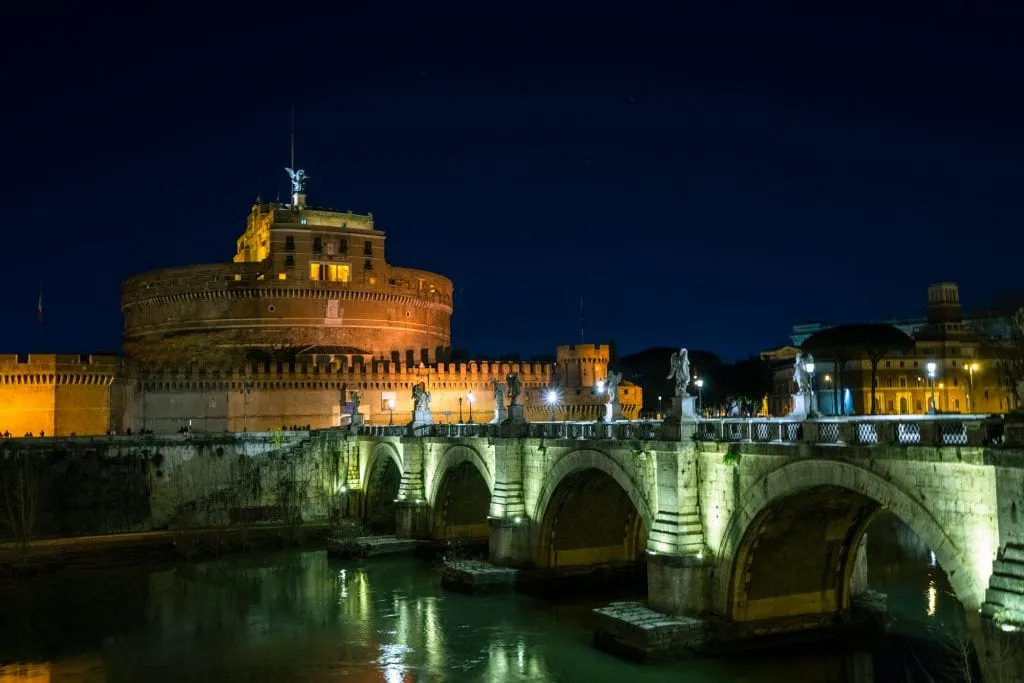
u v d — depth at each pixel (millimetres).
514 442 62219
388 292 142500
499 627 52750
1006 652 27641
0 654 50125
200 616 57969
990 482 30250
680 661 42625
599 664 44125
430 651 48688
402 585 65938
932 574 60500
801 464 38031
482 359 162125
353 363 127125
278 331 134125
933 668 41312
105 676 46062
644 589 60906
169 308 137500
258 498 93875
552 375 142500
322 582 67625
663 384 194250
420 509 78312
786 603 44438
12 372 101750
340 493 95938
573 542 61688
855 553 45406
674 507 45062
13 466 82000
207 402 118188
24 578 69875
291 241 136500
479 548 75875
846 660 42688
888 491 34062
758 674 41219
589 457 53375
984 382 126562
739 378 180125
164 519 89125
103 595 64250
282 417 121938
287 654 49188
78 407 103688
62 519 83188
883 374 126250
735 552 42344
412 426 82000
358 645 50438
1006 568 28625
